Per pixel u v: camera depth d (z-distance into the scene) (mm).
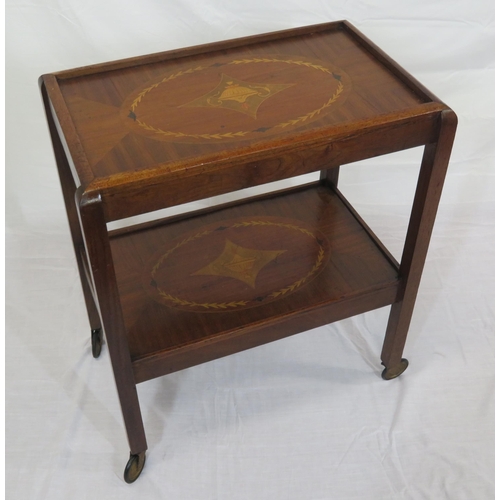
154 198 1206
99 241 1190
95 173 1212
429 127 1335
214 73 1521
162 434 1690
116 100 1435
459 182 2375
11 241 2213
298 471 1605
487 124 2363
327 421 1711
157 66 1553
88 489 1581
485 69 2262
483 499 1536
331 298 1597
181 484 1587
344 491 1563
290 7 2023
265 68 1531
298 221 1853
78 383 1812
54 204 2279
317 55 1567
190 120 1359
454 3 2102
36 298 2047
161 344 1490
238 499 1554
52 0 1883
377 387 1792
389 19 2109
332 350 1890
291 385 1799
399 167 2383
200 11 1983
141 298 1622
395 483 1576
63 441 1675
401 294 1643
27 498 1563
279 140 1254
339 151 1302
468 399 1752
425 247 1540
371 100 1395
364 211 2291
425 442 1657
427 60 2225
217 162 1211
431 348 1886
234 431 1693
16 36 1928
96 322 1843
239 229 1834
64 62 2012
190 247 1776
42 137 2146
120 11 1942
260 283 1654
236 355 1876
